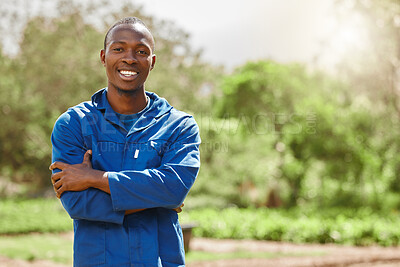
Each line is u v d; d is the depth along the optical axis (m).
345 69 16.95
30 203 19.56
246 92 23.02
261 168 21.31
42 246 9.88
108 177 1.75
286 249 10.71
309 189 22.00
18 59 26.17
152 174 1.79
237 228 13.08
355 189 20.80
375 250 11.04
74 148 1.86
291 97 22.31
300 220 13.79
